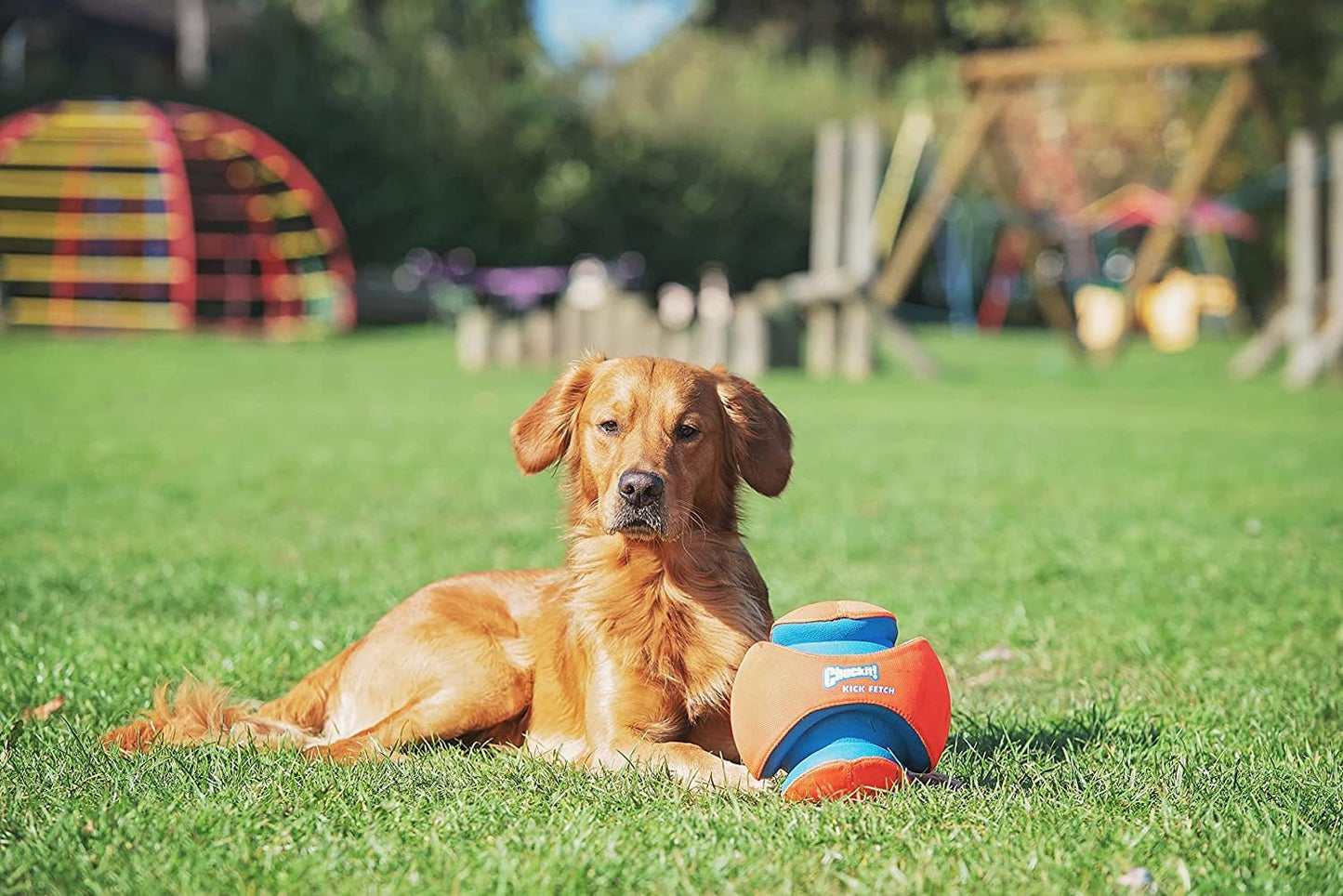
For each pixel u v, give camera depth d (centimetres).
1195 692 498
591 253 3450
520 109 3294
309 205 2992
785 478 454
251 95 3148
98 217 2869
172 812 346
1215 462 1202
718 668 418
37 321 2872
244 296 3047
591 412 440
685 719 420
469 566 737
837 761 352
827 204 2203
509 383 1984
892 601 659
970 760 408
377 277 3291
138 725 423
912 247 2177
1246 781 382
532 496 994
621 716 410
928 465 1180
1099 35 3762
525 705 447
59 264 2881
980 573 731
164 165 2792
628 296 2256
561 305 2277
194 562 736
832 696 354
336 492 1002
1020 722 460
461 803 356
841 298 2162
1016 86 2123
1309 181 2158
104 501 934
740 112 3528
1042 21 4069
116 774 379
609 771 395
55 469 1080
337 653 535
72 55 3612
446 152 3241
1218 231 3484
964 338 3231
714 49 3797
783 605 650
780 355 2236
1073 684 523
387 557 765
